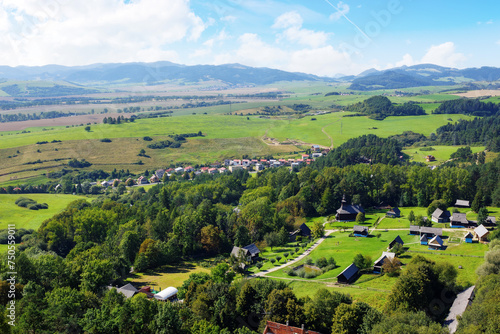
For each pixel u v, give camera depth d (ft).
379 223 503.61
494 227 417.08
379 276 317.63
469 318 200.54
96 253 367.66
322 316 235.40
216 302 253.44
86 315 230.48
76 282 317.42
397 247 360.89
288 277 340.80
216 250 463.83
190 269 401.90
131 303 245.24
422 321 206.69
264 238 466.29
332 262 358.84
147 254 403.95
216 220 505.66
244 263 383.86
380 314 222.28
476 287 245.04
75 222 513.45
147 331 226.38
